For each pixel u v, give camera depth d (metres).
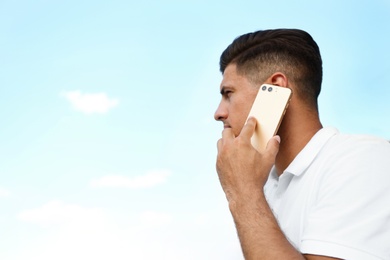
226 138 1.24
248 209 1.12
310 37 1.37
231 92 1.37
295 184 1.20
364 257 0.98
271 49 1.34
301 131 1.29
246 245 1.07
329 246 1.00
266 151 1.21
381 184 1.05
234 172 1.18
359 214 1.02
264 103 1.29
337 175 1.09
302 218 1.15
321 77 1.37
